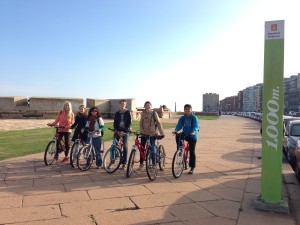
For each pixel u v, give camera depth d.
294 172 8.29
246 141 15.52
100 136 7.78
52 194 5.54
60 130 8.38
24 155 9.64
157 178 6.94
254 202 5.00
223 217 4.59
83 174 7.14
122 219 4.42
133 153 7.07
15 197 5.34
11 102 26.00
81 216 4.50
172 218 4.51
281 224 4.39
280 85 4.85
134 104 31.05
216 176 7.29
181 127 7.48
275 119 4.89
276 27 4.86
